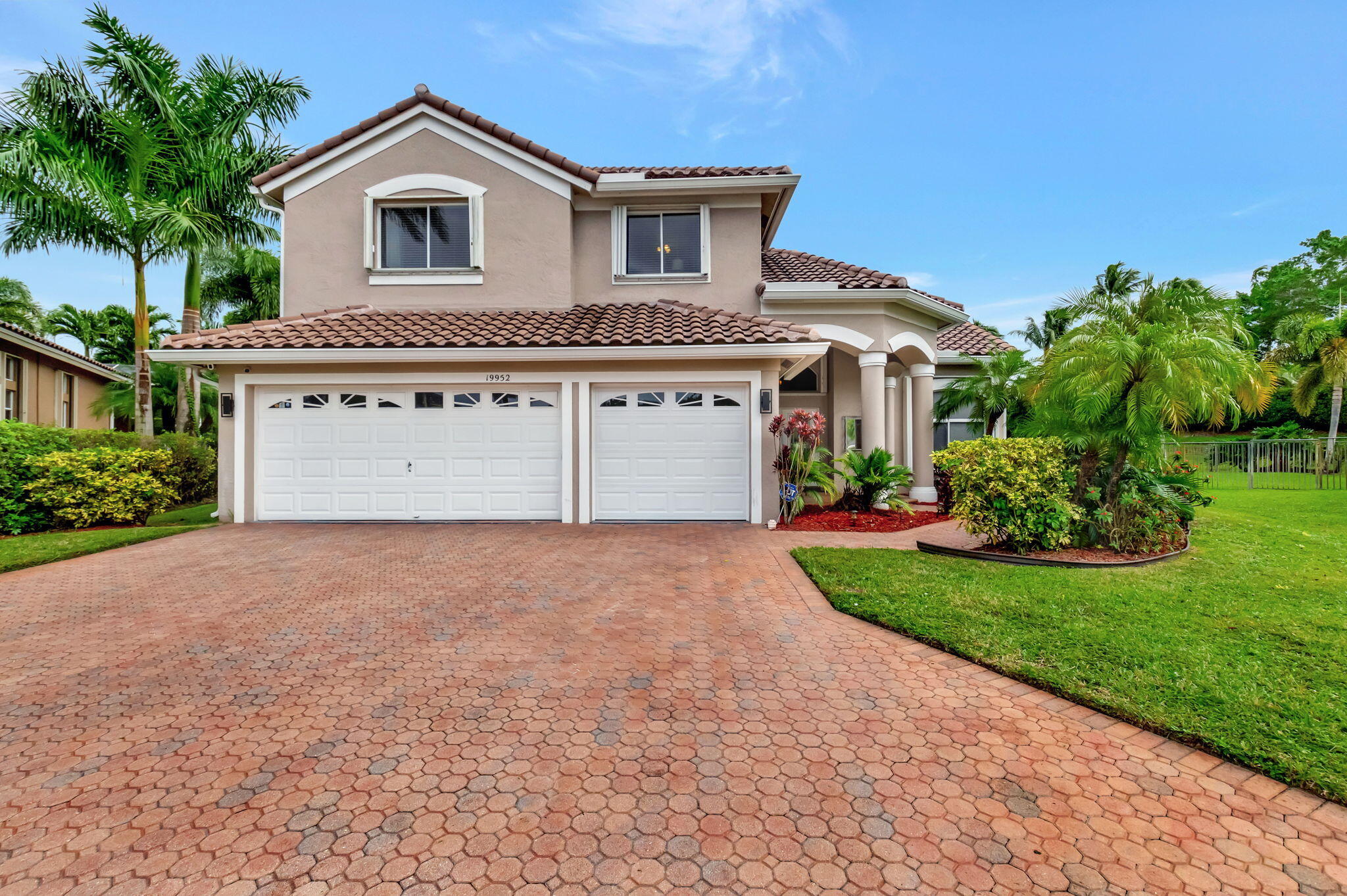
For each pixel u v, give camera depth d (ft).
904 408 55.62
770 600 20.77
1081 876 8.16
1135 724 12.27
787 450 37.06
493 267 43.70
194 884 7.89
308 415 37.22
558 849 8.63
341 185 43.88
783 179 44.11
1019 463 26.58
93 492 35.96
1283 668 14.47
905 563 25.13
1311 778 10.09
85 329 119.44
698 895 7.81
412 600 20.83
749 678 14.44
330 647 16.44
